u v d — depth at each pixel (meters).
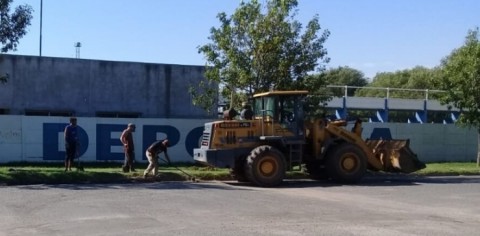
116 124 26.23
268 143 20.20
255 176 19.08
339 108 34.91
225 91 24.83
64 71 29.94
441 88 28.47
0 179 18.61
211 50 24.39
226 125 20.05
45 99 29.66
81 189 17.34
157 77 31.19
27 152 25.22
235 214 12.66
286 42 24.09
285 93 20.34
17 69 29.25
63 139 25.64
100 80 30.44
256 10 23.89
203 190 17.48
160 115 31.19
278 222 11.67
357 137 21.34
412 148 31.00
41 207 13.35
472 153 32.16
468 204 14.97
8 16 20.45
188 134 27.16
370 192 17.50
